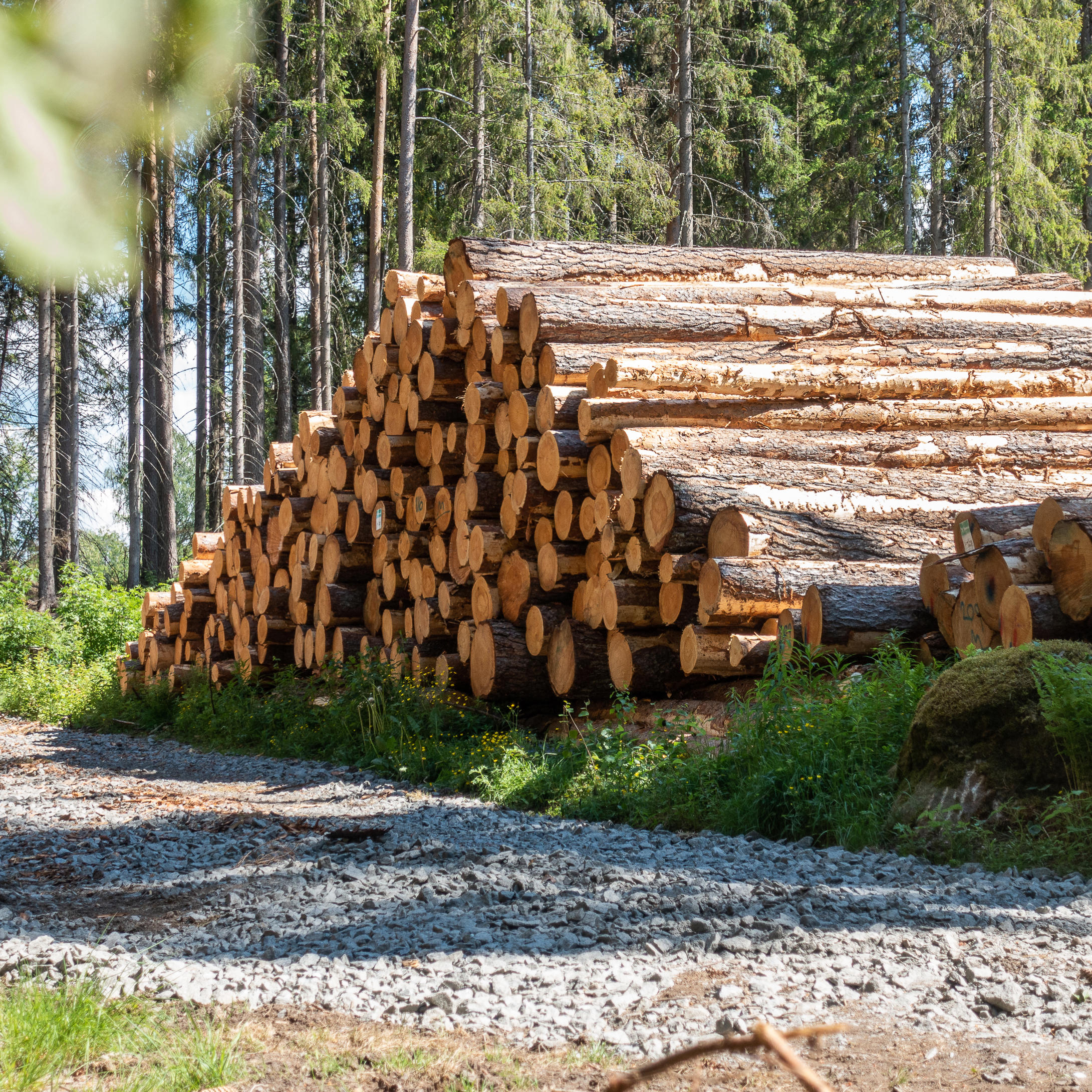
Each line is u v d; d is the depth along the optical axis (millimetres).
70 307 52156
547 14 51281
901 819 11172
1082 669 10578
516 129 51594
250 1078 5699
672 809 12945
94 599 41188
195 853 11977
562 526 18109
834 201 62812
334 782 17906
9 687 35062
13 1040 5988
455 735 19453
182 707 28078
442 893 9562
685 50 51438
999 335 19422
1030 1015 6449
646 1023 6438
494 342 19391
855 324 18984
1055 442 17922
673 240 48688
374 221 52625
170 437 55688
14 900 9953
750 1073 5742
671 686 17266
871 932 7969
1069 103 55594
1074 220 53688
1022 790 10664
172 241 53969
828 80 66750
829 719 12617
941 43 53281
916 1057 5891
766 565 14797
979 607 13180
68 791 17469
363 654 22844
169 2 1094
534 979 7219
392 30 55875
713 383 17359
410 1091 5551
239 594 29391
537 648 18750
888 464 17172
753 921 8227
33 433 63969
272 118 59219
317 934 8484
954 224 61719
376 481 23688
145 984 7258
